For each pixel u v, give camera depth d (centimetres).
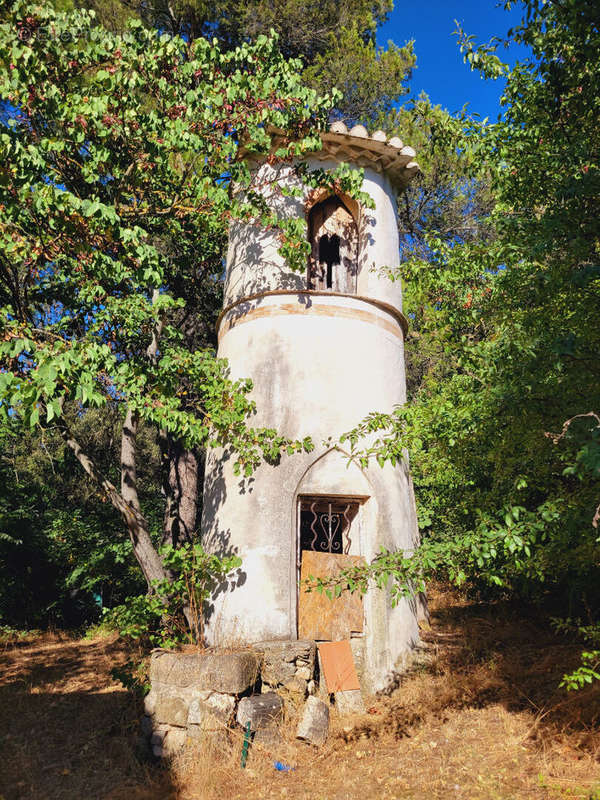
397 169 948
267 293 837
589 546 514
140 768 562
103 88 711
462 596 1149
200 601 714
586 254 511
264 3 1291
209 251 1162
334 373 804
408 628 766
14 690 776
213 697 583
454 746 562
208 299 1263
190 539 1273
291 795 505
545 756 514
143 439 1730
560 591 905
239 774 536
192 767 546
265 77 768
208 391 792
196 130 754
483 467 739
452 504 1045
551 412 512
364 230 905
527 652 761
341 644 711
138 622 713
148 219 904
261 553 727
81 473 1605
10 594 1159
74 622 1244
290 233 794
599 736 529
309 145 784
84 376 559
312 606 725
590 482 514
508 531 476
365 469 772
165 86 724
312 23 1379
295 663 651
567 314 546
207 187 751
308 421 779
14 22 669
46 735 631
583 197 518
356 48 1386
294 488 749
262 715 584
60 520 1341
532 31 565
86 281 764
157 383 741
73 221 658
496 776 498
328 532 809
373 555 746
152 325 847
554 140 588
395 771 531
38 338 738
